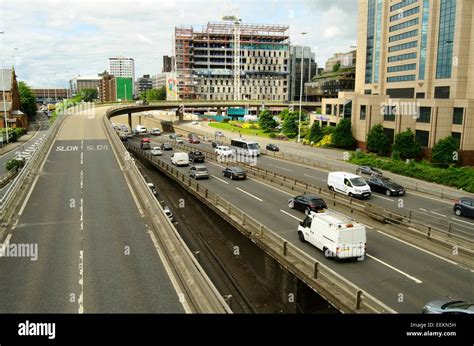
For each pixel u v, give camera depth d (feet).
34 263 60.95
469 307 51.08
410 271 70.33
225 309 43.83
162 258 62.80
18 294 51.44
